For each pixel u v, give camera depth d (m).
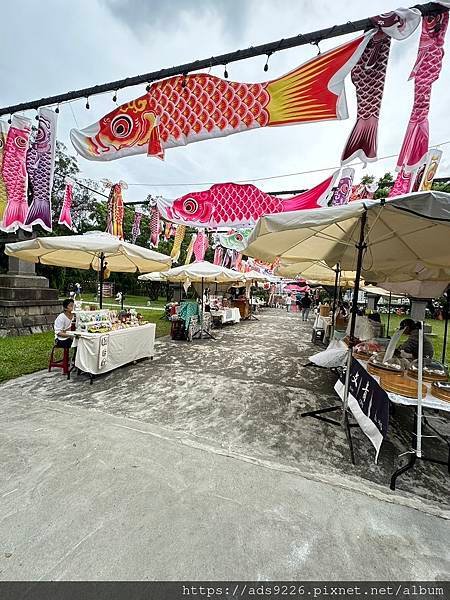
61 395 3.81
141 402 3.67
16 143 3.78
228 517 1.84
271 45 2.50
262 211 5.42
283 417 3.43
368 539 1.72
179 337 8.42
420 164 2.16
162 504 1.92
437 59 2.08
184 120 2.71
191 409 3.53
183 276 7.84
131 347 5.23
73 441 2.66
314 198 5.08
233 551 1.59
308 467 2.45
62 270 20.09
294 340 8.72
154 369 5.17
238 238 8.52
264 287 25.09
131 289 28.50
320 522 1.84
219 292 18.12
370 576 1.49
